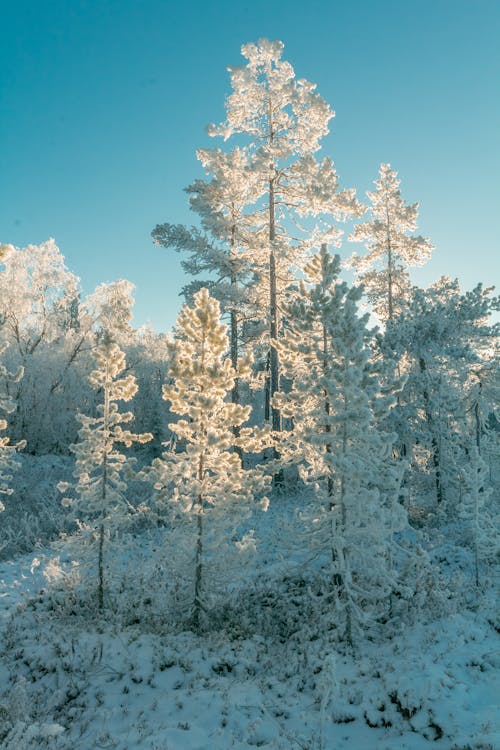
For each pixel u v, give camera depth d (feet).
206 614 30.07
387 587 28.53
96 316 101.40
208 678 23.88
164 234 64.13
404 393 57.88
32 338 101.14
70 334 101.19
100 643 25.86
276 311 67.31
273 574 37.78
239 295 62.75
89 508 31.50
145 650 25.96
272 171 65.82
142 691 22.81
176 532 29.55
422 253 85.56
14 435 89.35
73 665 24.45
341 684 23.27
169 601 30.12
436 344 59.16
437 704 19.79
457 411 59.36
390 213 86.99
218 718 20.61
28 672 24.20
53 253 97.25
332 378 29.43
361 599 31.55
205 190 69.05
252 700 22.13
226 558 29.66
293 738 19.47
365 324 29.73
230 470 30.45
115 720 20.75
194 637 28.02
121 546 32.07
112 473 32.22
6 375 37.19
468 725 18.61
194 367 29.09
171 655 25.57
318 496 30.68
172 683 23.39
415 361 61.93
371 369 30.25
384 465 29.99
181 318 30.53
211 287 63.67
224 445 28.43
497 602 32.48
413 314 61.46
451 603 30.37
